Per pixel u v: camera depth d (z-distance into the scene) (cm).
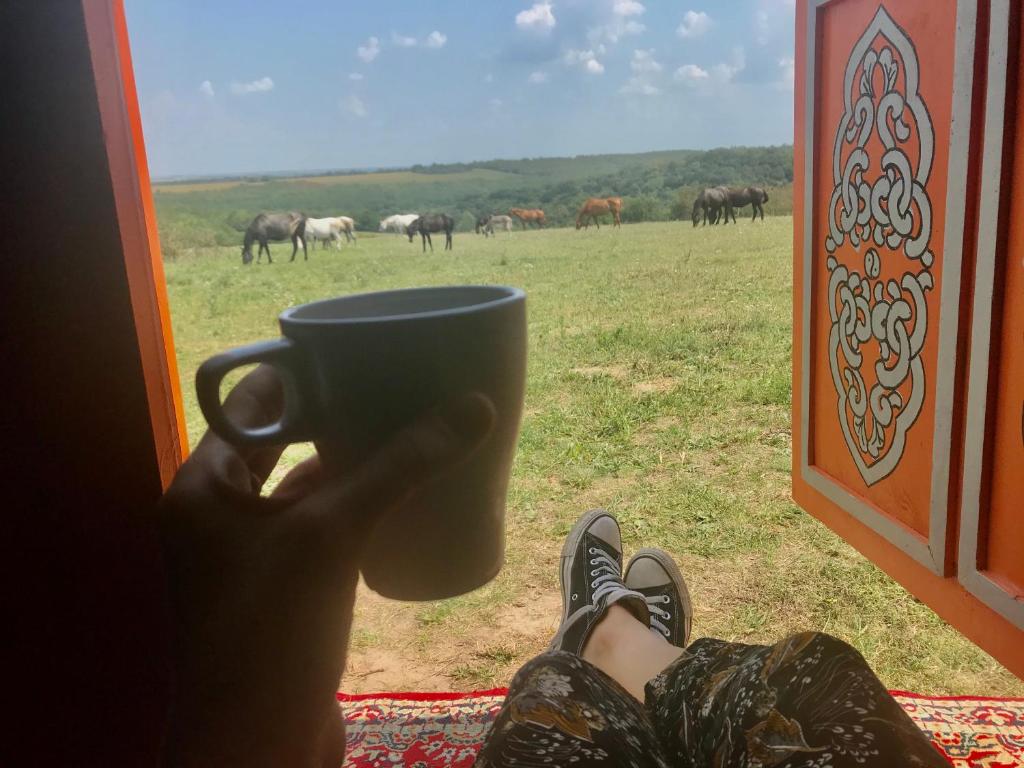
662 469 316
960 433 147
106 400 94
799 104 208
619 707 91
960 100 136
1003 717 155
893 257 167
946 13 143
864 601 207
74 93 88
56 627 97
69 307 91
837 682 75
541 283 1039
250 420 51
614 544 185
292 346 44
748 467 312
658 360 510
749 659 89
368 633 208
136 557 98
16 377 91
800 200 211
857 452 190
